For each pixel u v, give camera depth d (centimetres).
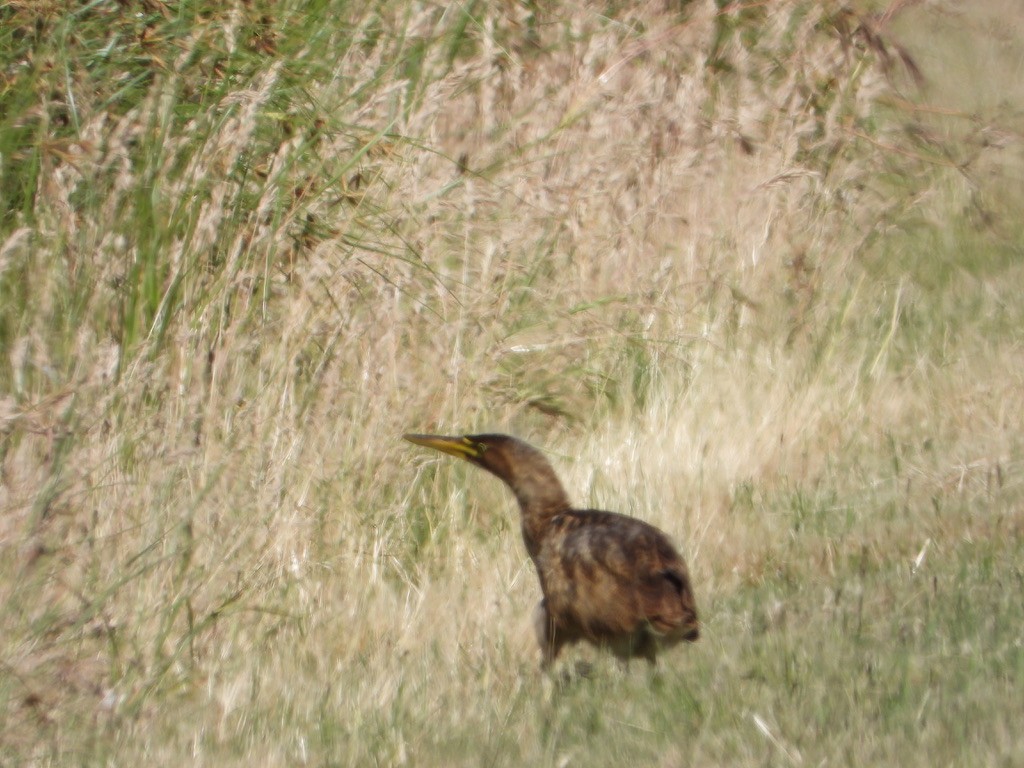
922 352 4066
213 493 2923
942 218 4794
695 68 4284
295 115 3528
